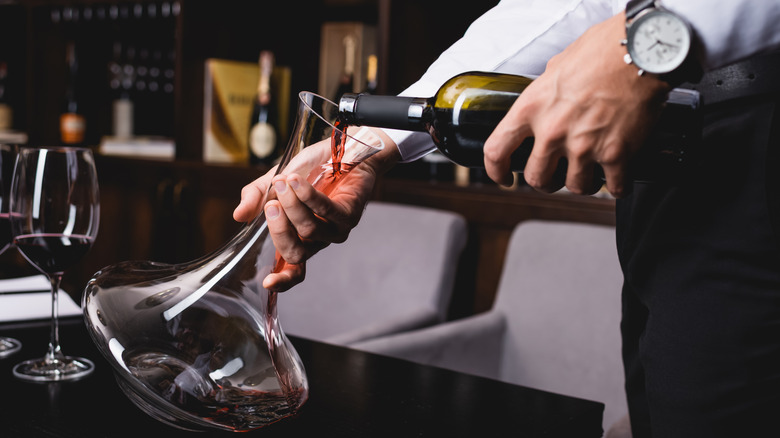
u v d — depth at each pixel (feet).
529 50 2.55
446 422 2.20
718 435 2.00
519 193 6.13
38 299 3.24
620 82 1.67
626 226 2.37
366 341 4.20
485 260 6.35
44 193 2.42
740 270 1.94
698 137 1.82
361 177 2.22
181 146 8.17
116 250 8.86
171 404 1.85
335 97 7.59
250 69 8.39
